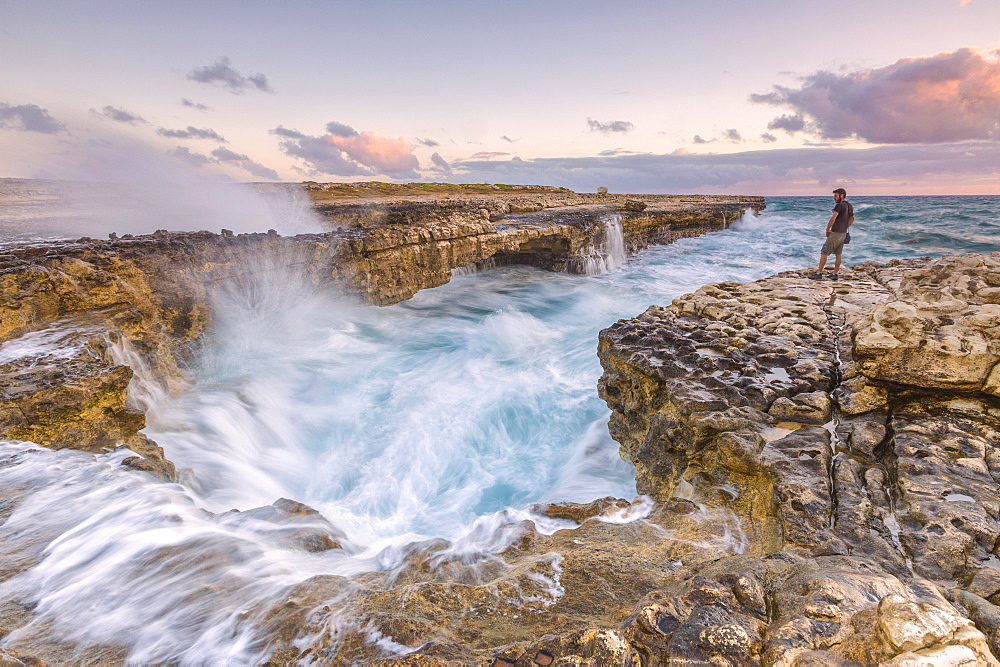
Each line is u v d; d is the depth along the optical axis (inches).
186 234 455.2
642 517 158.2
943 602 90.3
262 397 366.9
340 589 115.8
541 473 302.4
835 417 187.8
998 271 210.5
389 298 617.9
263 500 263.9
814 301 343.6
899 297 212.4
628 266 981.2
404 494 287.0
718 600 93.7
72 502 148.8
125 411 226.2
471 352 481.4
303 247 502.9
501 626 100.6
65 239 528.7
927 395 184.7
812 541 127.0
